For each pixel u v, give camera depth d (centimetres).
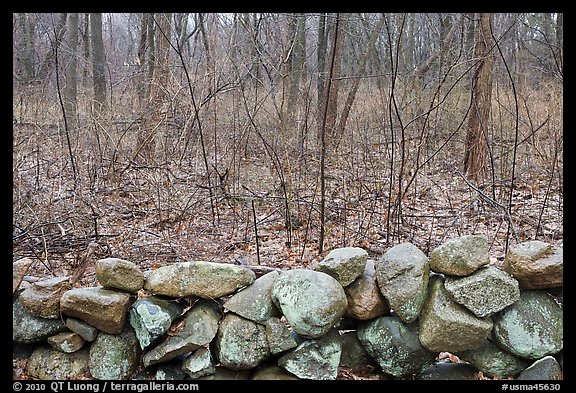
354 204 518
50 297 257
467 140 648
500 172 631
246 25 517
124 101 696
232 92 572
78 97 666
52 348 264
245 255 418
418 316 255
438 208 520
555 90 611
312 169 586
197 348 250
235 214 507
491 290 244
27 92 611
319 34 654
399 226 454
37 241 421
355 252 258
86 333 255
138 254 417
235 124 578
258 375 252
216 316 259
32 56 713
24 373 263
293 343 247
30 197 473
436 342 246
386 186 570
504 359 253
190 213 496
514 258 253
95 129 589
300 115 553
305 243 414
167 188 527
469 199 541
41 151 592
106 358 253
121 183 579
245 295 256
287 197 473
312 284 243
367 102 691
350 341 267
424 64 652
